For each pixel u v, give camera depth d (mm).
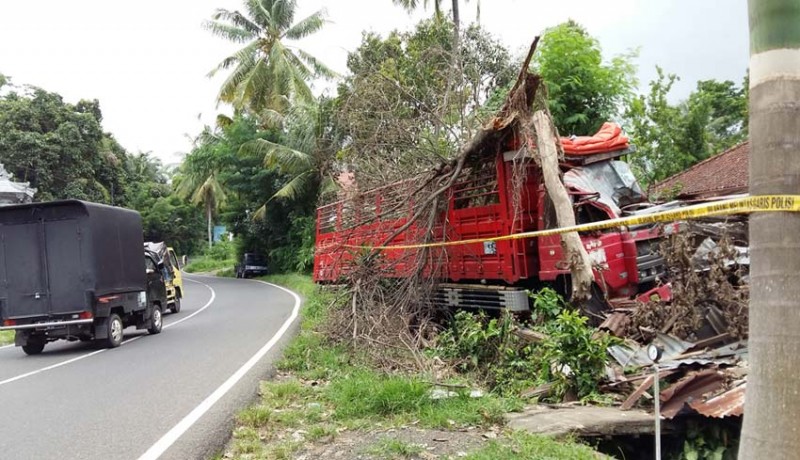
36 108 35094
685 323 6598
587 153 9422
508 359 7500
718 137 32062
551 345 6754
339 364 8633
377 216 11281
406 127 11109
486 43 15148
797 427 2270
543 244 8656
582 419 5309
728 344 6289
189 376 8789
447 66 12023
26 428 6473
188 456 5230
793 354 2287
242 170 35906
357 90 11891
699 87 34250
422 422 5598
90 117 37031
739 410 4777
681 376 5730
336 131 17891
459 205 10109
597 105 17031
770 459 2293
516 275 8844
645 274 8719
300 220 33531
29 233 12766
